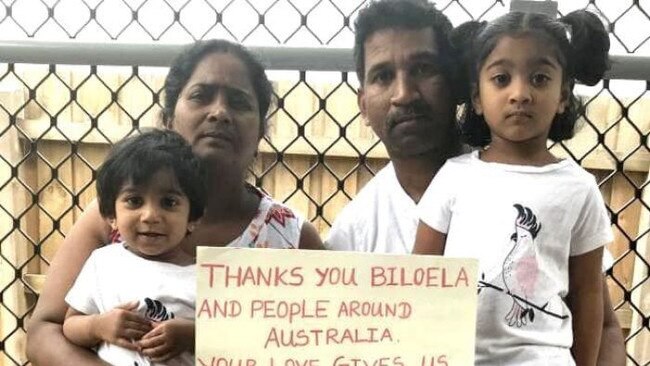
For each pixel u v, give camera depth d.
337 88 1.04
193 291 0.87
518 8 0.92
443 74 0.91
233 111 0.90
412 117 0.90
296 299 0.73
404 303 0.74
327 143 1.08
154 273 0.87
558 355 0.82
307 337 0.74
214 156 0.89
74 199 1.11
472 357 0.75
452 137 0.95
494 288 0.81
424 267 0.74
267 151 1.09
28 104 1.10
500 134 0.84
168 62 0.99
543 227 0.82
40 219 1.17
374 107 0.92
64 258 0.95
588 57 0.88
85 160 1.09
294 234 0.96
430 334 0.75
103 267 0.89
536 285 0.82
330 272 0.74
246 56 0.92
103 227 0.95
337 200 1.10
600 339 0.90
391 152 0.94
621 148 1.04
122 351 0.83
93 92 1.10
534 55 0.81
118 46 0.99
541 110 0.82
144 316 0.85
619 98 1.00
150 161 0.86
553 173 0.84
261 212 0.96
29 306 1.19
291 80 1.03
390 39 0.89
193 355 0.85
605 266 0.96
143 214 0.86
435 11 0.92
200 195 0.89
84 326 0.86
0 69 1.09
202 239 0.94
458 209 0.85
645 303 1.09
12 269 1.18
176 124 0.92
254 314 0.73
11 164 1.10
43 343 0.88
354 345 0.74
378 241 0.95
